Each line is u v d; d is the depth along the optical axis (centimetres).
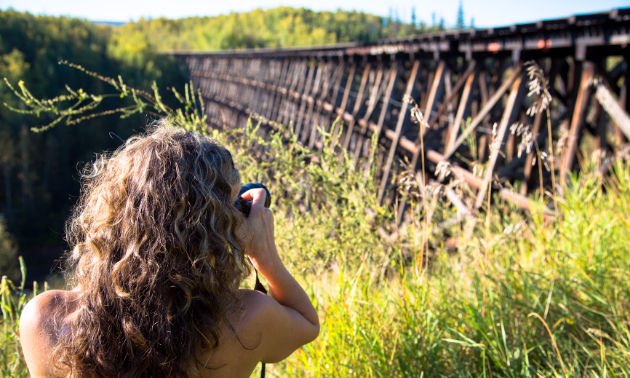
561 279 187
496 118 634
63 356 67
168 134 75
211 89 3584
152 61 4934
